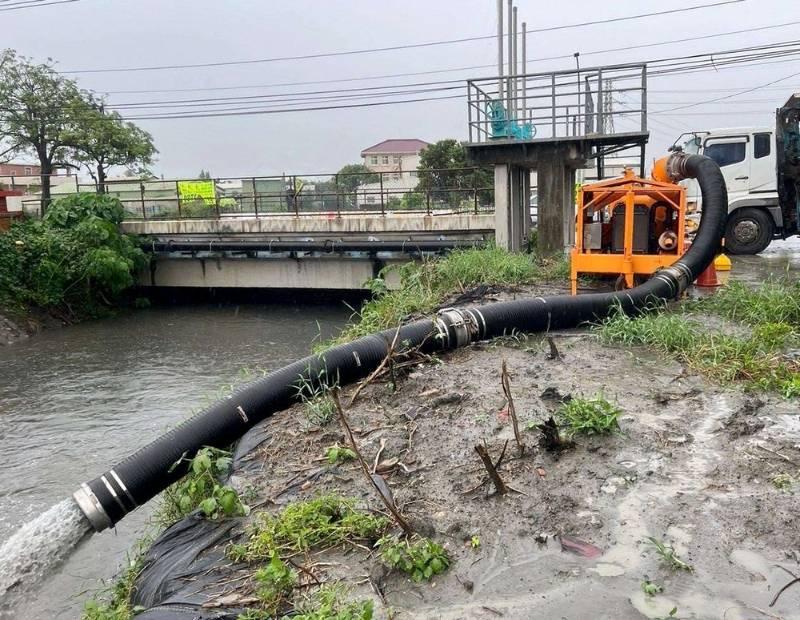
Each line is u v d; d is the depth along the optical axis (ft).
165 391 36.94
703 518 11.31
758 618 8.97
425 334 21.76
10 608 13.56
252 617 9.64
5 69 87.40
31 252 57.21
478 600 9.80
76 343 50.06
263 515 12.50
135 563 14.19
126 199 71.05
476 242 49.37
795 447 13.62
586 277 32.86
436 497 12.67
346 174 59.88
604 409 15.02
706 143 43.78
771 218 43.21
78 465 26.99
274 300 67.00
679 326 21.59
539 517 11.66
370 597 10.02
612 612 9.27
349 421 16.97
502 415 16.15
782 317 23.12
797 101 41.81
